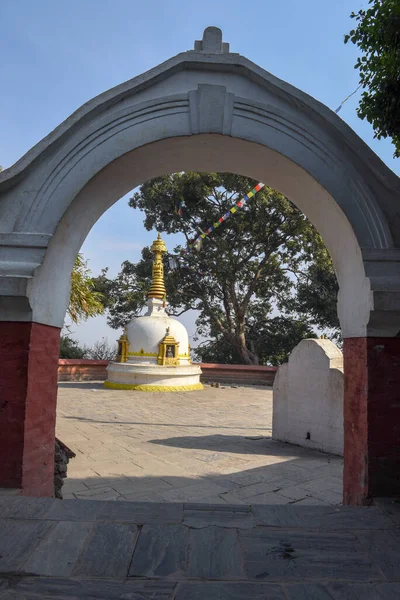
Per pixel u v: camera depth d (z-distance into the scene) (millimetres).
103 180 5105
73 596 2684
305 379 9695
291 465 8039
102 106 4758
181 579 2895
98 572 2951
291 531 3623
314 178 4730
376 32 4711
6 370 4508
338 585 2867
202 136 4855
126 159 4922
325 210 5215
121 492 6379
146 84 4848
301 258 27156
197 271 26844
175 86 4941
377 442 4500
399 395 4559
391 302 4391
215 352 32125
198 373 21094
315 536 3547
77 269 13578
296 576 2959
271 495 6395
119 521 3709
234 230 25953
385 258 4586
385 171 4676
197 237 25766
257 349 29875
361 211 4703
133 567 3020
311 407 9500
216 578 2914
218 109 4816
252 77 4949
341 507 4172
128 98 4867
